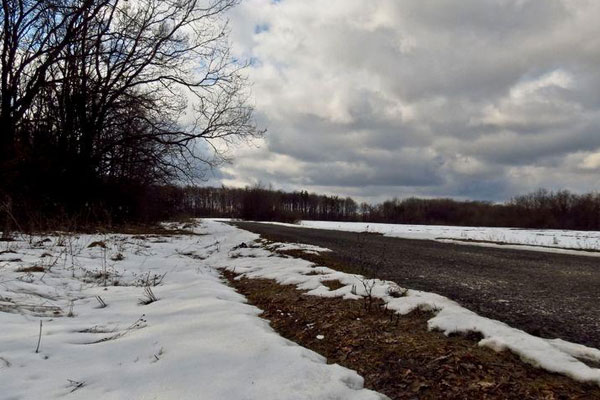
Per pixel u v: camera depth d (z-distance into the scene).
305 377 2.64
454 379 2.69
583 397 2.38
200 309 4.42
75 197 14.45
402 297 4.66
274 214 66.75
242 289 6.24
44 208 12.75
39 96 13.72
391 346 3.30
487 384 2.60
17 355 3.11
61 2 12.70
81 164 14.80
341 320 4.04
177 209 25.52
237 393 2.47
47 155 13.51
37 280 5.75
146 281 6.59
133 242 11.46
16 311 4.26
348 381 2.74
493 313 4.58
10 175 11.77
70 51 14.27
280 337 3.42
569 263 9.79
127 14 14.98
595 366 2.89
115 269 7.46
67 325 4.00
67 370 2.94
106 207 15.74
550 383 2.56
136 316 4.43
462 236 21.84
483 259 10.25
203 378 2.70
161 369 2.88
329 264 8.15
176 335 3.57
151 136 15.86
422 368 2.89
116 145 16.11
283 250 10.38
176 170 17.14
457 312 3.84
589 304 5.10
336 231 24.53
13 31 12.30
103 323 4.19
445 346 3.18
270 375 2.68
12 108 12.29
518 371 2.74
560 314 4.56
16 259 6.92
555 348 2.99
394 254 10.98
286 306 4.79
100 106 15.26
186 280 6.63
